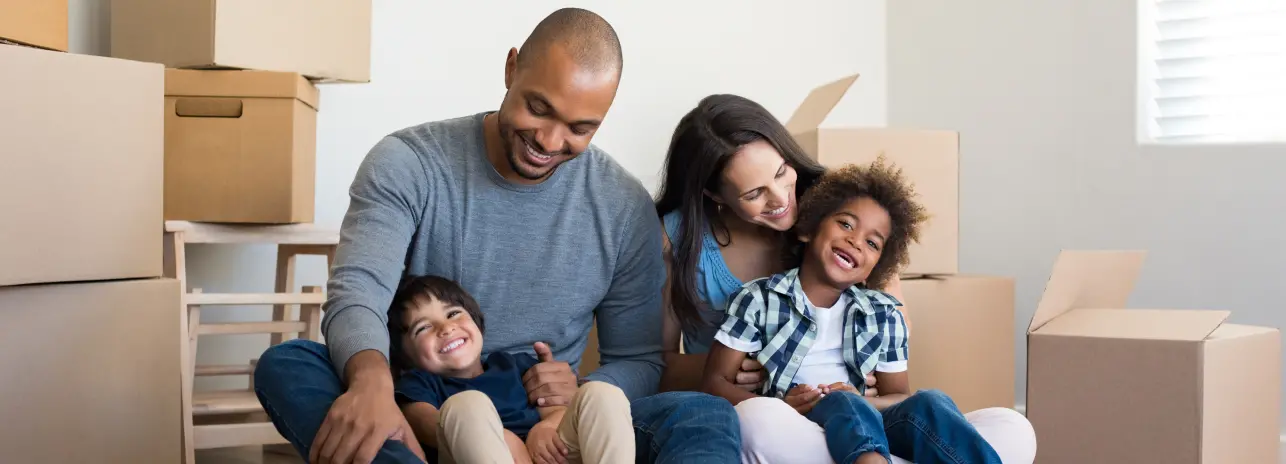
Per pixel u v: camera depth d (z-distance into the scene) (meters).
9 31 1.73
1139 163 2.55
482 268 1.60
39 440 1.60
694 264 1.80
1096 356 1.84
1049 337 1.89
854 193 1.72
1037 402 1.90
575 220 1.63
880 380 1.72
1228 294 2.45
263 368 1.37
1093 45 2.62
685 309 1.82
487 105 2.70
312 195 2.31
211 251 2.54
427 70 2.65
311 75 2.29
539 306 1.63
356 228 1.49
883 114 2.99
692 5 2.86
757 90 2.92
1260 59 2.44
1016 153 2.75
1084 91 2.63
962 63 2.85
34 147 1.58
